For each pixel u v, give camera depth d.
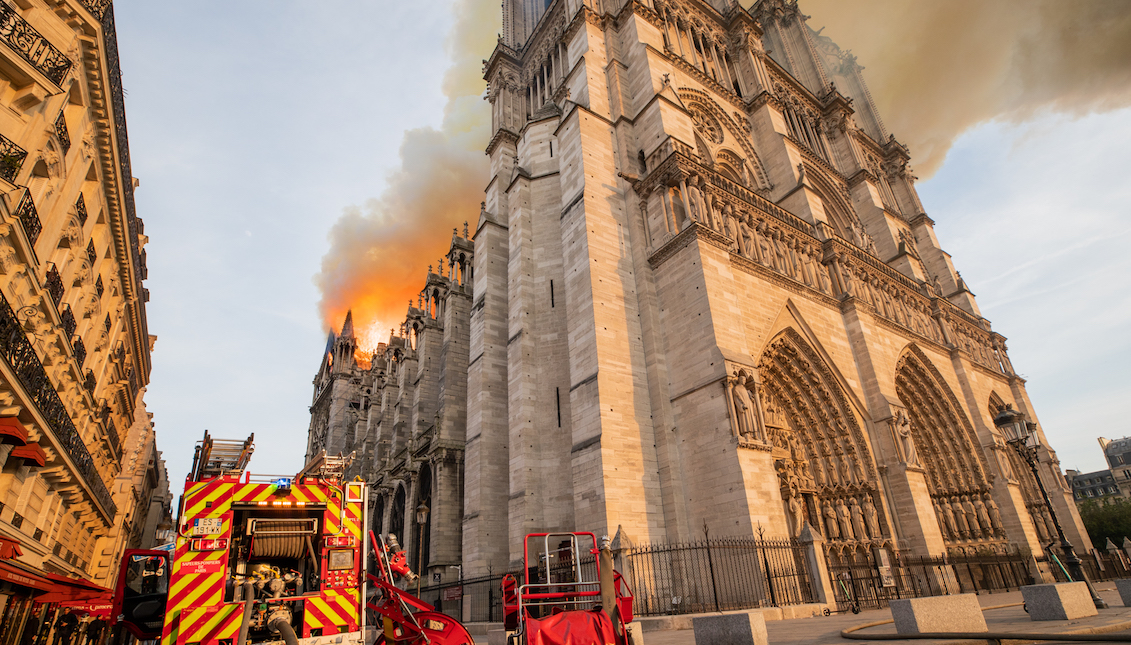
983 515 36.94
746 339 26.97
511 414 29.59
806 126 52.03
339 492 10.25
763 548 19.67
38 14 11.49
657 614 19.62
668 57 39.06
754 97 45.12
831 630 13.06
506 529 30.80
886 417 30.48
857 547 26.81
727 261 26.89
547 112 38.56
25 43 10.88
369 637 21.03
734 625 10.52
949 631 9.95
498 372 34.88
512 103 48.34
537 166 36.81
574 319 27.30
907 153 61.25
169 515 56.41
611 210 29.81
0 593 11.55
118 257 19.30
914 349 38.62
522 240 33.97
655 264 28.17
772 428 27.95
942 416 39.12
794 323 30.23
